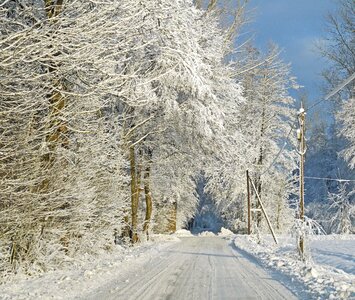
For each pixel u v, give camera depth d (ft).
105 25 29.63
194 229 216.74
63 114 37.19
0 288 32.73
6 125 33.37
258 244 90.94
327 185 183.83
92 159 51.67
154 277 39.99
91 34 29.30
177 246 87.20
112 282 36.55
